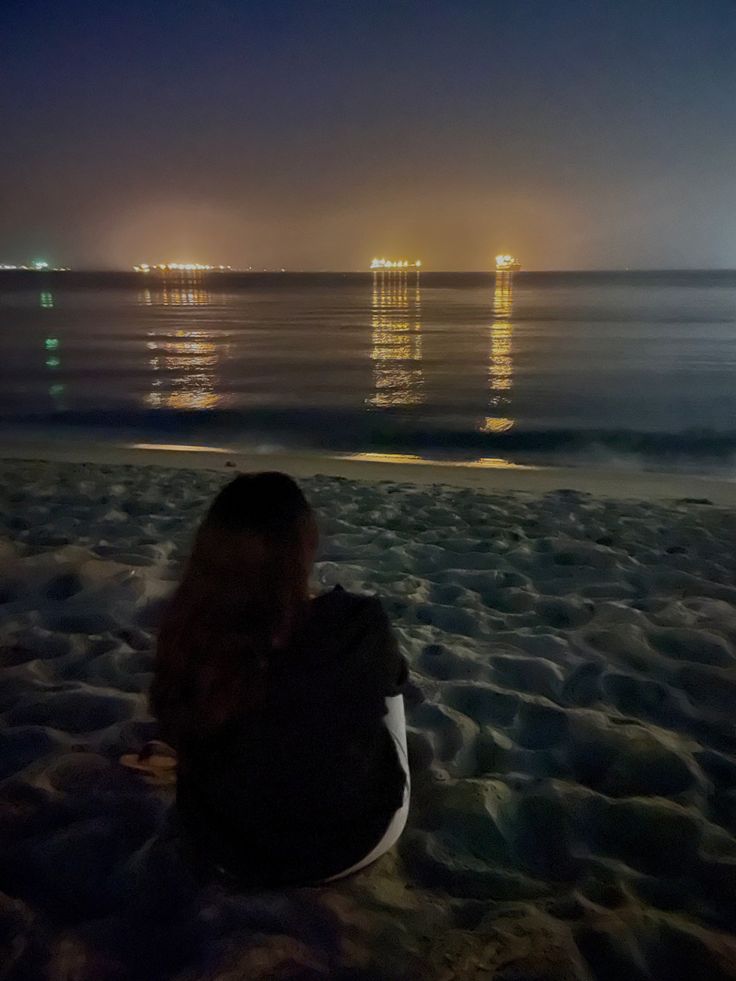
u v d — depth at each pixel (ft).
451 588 15.89
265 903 7.48
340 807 6.82
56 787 9.29
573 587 16.17
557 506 24.08
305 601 6.37
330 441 45.55
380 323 164.35
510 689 11.75
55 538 18.56
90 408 55.98
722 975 6.75
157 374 76.89
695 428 47.85
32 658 12.65
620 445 43.62
